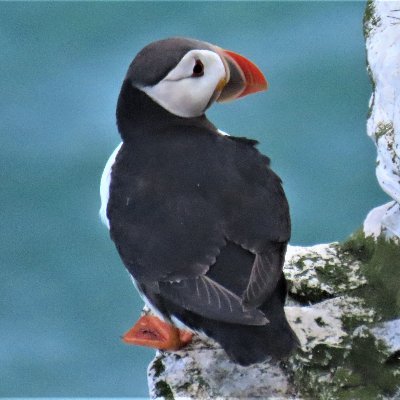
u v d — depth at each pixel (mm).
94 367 13828
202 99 8180
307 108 14992
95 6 16828
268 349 7086
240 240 7293
